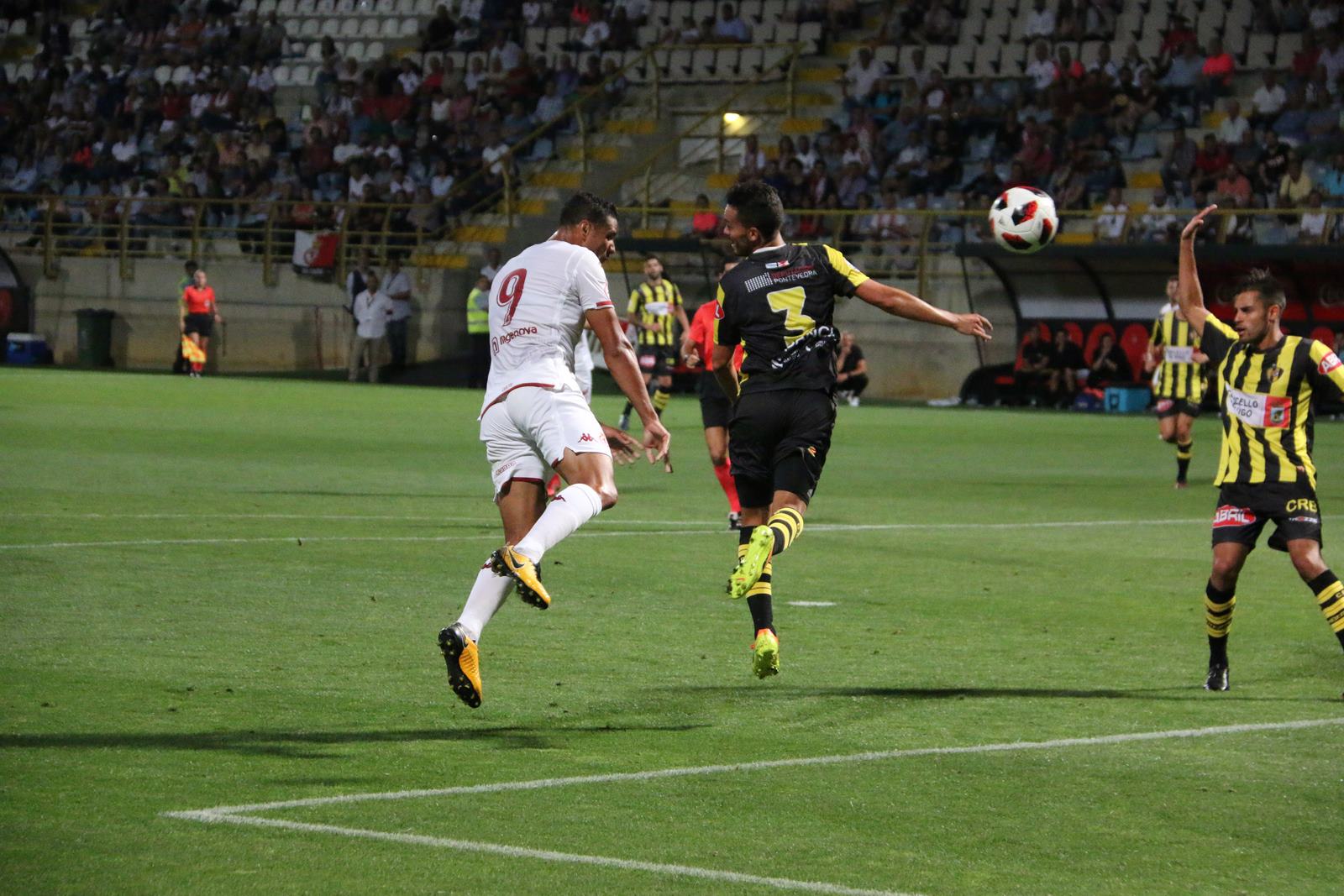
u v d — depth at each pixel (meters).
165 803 16.66
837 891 14.27
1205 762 19.23
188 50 148.12
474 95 136.25
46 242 132.00
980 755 19.45
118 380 111.00
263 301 127.12
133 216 134.00
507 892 14.12
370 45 148.88
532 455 22.09
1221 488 23.58
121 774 17.72
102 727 19.80
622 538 39.97
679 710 21.66
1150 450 72.06
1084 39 123.12
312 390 105.69
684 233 121.88
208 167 136.00
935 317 22.80
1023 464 64.88
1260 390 22.98
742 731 20.56
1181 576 35.12
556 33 140.50
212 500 45.44
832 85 129.50
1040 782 18.25
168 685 22.31
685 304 117.81
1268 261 95.00
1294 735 20.70
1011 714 21.75
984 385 105.50
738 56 133.75
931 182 115.88
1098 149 113.31
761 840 15.82
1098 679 24.23
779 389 23.00
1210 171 105.94
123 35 151.38
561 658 25.05
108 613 27.64
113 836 15.50
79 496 45.16
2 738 19.14
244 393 100.31
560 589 31.78
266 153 137.25
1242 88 117.81
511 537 22.06
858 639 27.22
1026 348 104.00
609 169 130.62
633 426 83.69
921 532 42.62
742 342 23.58
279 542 37.12
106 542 36.28
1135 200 113.56
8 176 146.62
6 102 148.50
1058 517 46.56
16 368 123.38
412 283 122.31
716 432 41.97
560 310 22.03
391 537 38.69
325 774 17.95
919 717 21.47
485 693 22.48
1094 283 101.38
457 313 122.50
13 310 132.88
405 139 134.38
